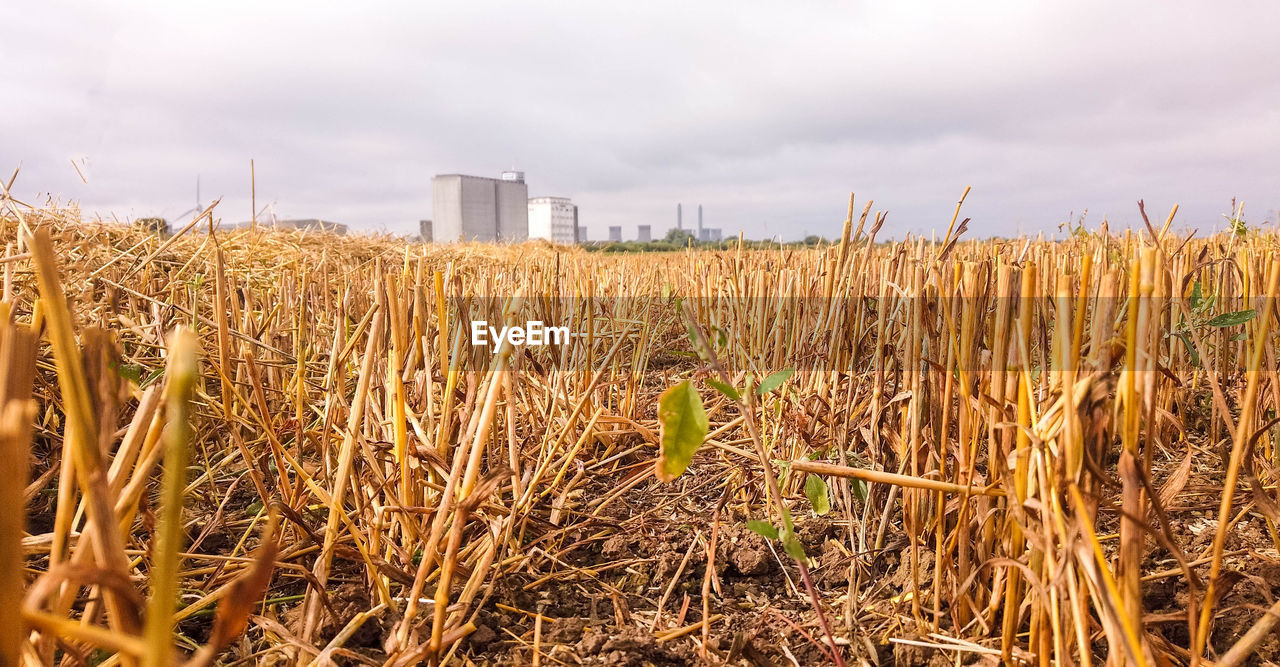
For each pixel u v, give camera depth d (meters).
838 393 2.20
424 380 2.10
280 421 2.37
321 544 1.56
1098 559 1.00
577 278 3.22
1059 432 1.11
